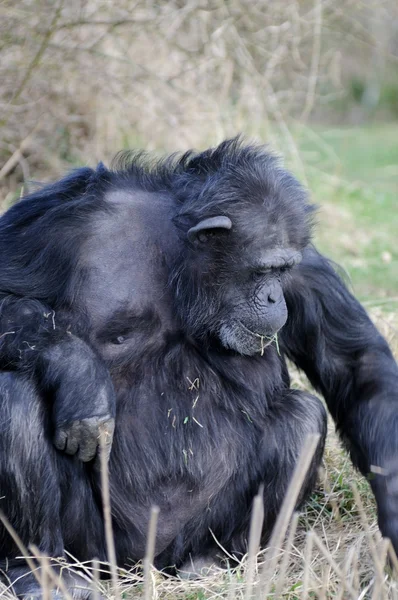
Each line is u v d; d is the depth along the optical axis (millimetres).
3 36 17328
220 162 9398
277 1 20609
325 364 9648
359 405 9320
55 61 18094
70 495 8547
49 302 8930
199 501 9070
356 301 9828
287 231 8758
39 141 18875
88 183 9516
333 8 21531
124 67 19562
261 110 21188
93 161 19484
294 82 24344
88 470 8719
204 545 9297
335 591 7926
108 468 8805
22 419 8164
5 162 18422
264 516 9281
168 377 8922
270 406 9344
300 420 9234
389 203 25266
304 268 9547
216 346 9070
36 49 17625
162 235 9148
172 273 8961
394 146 34750
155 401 8883
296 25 20859
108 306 8875
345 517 10062
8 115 17922
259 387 9211
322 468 10500
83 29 18609
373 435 9039
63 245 8945
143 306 8930
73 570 8219
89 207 9141
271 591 8188
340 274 10633
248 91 20969
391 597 7918
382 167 30609
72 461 8547
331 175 27031
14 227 9273
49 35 16859
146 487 8906
